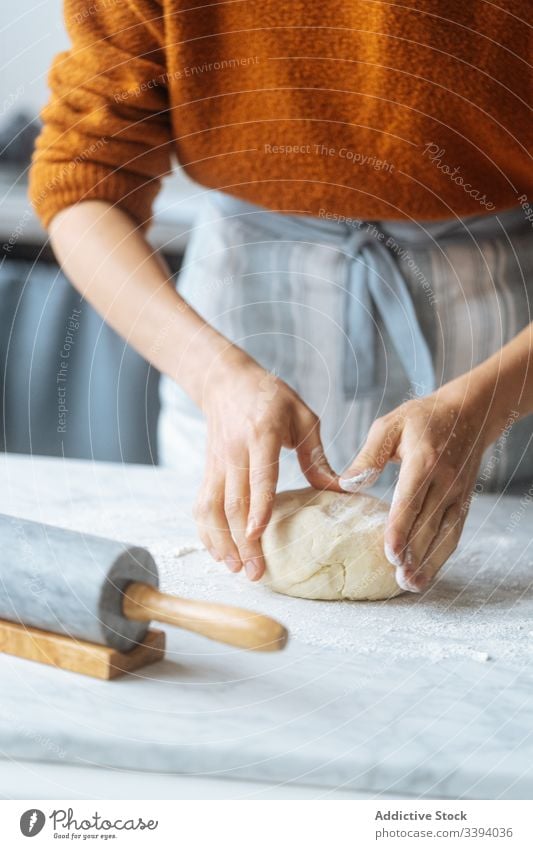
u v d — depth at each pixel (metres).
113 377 1.72
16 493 1.06
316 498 0.82
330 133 0.98
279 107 0.97
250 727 0.55
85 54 0.97
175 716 0.55
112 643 0.60
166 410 1.31
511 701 0.60
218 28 0.92
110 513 1.00
